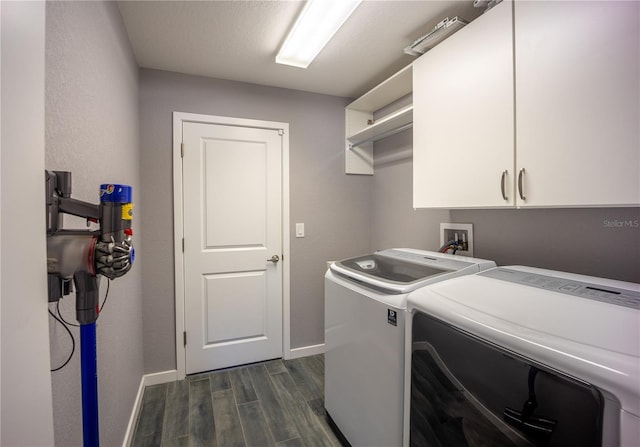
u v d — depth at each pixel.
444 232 2.00
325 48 1.89
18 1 0.46
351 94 2.67
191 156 2.25
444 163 1.48
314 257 2.67
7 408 0.43
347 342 1.46
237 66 2.12
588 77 0.93
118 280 1.40
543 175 1.06
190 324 2.28
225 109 2.33
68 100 0.86
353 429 1.41
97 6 1.13
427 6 1.51
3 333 0.43
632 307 0.75
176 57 1.99
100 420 1.12
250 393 2.05
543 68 1.05
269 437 1.63
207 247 2.32
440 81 1.49
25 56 0.47
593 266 1.21
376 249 2.77
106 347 1.21
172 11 1.54
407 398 1.07
